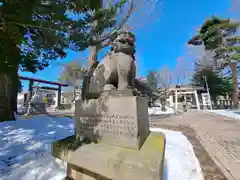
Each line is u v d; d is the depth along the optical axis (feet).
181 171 6.65
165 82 65.98
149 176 3.97
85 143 6.05
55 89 57.67
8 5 3.81
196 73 73.10
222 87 65.62
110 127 5.77
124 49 6.86
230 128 18.45
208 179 6.19
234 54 45.65
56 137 10.09
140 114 5.62
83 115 6.69
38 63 15.58
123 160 4.42
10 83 15.34
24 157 6.97
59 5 4.81
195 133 15.72
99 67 7.09
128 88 6.34
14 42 4.83
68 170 5.93
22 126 12.47
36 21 4.97
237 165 7.53
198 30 57.93
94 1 5.80
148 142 5.88
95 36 11.43
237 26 45.68
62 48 11.02
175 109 53.36
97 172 4.84
